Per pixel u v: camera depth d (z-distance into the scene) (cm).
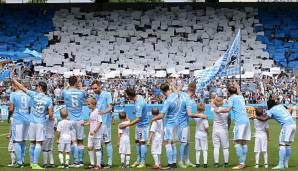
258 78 4016
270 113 1534
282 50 4603
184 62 4534
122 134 1565
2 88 3656
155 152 1519
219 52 4653
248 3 5059
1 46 4731
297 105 3381
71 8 5141
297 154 1894
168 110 1522
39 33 4906
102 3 5141
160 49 4709
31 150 1552
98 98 1678
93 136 1535
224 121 1553
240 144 1538
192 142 2266
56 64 4534
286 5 5012
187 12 5069
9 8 5156
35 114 1532
